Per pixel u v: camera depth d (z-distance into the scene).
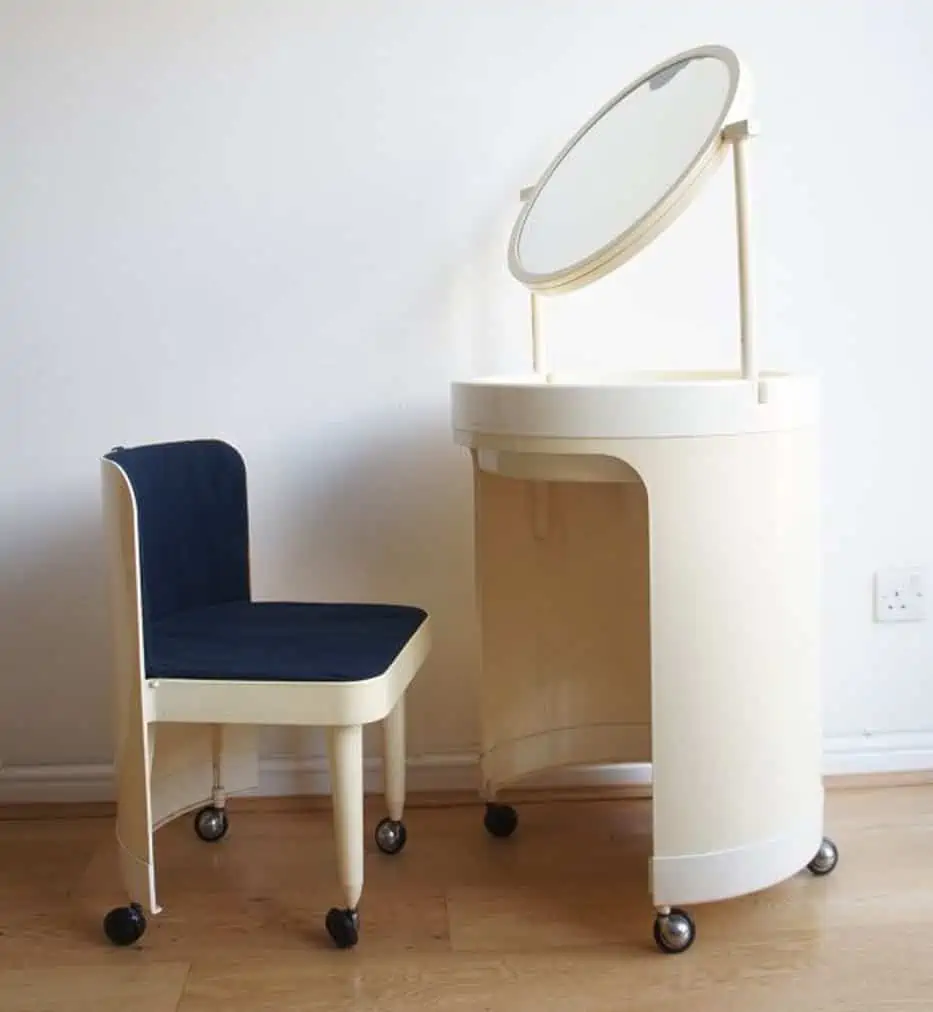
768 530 1.30
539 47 1.69
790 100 1.70
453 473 1.76
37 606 1.77
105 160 1.69
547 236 1.54
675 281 1.73
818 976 1.25
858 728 1.82
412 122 1.70
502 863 1.55
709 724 1.29
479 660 1.60
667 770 1.29
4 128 1.69
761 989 1.23
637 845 1.60
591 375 1.66
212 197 1.70
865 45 1.70
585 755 1.71
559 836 1.64
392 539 1.77
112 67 1.68
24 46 1.67
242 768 1.66
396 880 1.51
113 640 1.35
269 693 1.28
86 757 1.80
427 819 1.71
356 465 1.76
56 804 1.79
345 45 1.68
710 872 1.30
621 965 1.28
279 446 1.75
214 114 1.69
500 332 1.74
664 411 1.24
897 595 1.79
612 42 1.69
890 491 1.78
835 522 1.78
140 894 1.33
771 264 1.73
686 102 1.39
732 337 1.75
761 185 1.71
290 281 1.72
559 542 1.67
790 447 1.31
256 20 1.68
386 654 1.34
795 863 1.36
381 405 1.75
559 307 1.73
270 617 1.52
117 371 1.73
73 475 1.75
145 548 1.45
